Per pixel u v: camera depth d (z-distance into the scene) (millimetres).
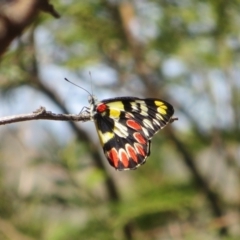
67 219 2066
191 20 1950
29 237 2055
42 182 2070
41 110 1362
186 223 2096
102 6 1921
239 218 2070
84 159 2152
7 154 2084
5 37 1398
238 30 1968
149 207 1884
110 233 1914
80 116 1368
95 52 2053
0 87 1949
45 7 1410
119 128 1433
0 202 2102
